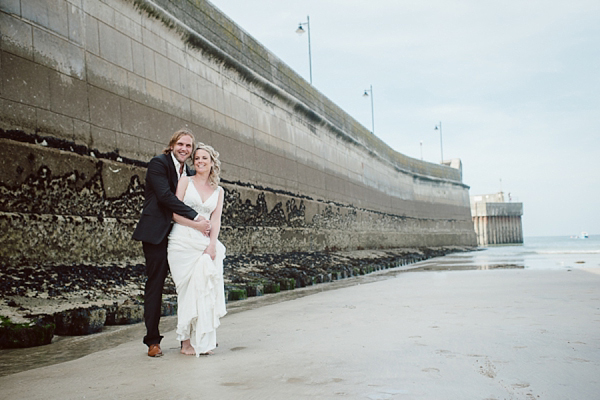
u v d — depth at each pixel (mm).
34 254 7082
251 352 3703
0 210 6660
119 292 7051
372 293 8133
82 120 8305
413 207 37125
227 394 2604
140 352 3969
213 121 12898
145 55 10281
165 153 4008
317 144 21297
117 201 8938
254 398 2516
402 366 3062
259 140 15664
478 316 5039
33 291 6105
